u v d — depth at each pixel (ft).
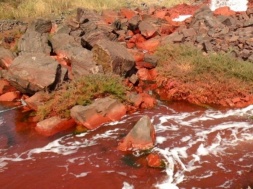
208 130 35.60
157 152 31.86
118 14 70.13
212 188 27.04
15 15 73.87
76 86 40.45
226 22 58.70
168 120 37.78
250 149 32.19
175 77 44.80
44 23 58.49
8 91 44.55
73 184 27.96
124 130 35.83
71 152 32.42
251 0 82.99
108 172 29.35
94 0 83.82
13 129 36.63
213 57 46.80
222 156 31.22
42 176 29.09
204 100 41.68
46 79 40.37
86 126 36.29
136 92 43.19
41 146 33.50
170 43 53.26
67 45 50.62
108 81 40.83
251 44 49.06
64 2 81.10
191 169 29.48
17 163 30.94
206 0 90.27
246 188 26.91
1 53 48.83
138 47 57.57
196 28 58.39
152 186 27.45
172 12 75.87
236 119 37.70
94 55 44.88
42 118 37.45
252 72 43.16
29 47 49.90
